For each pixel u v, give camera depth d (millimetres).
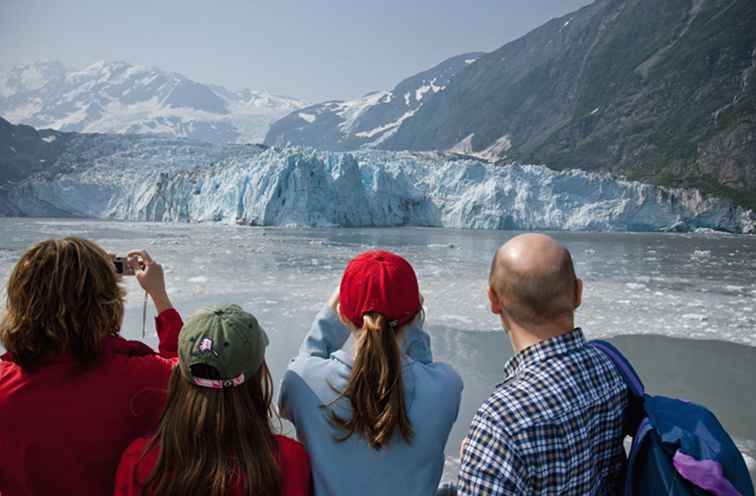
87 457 1603
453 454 4531
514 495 1410
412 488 1667
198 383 1463
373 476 1635
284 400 1782
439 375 1767
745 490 1380
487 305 11781
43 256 1590
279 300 11570
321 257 21078
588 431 1476
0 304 8742
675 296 13883
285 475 1569
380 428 1580
